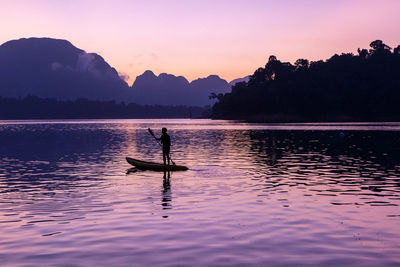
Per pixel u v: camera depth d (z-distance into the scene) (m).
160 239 7.62
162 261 6.42
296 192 12.48
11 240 7.61
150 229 8.32
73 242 7.47
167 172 17.55
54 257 6.63
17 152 28.89
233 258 6.55
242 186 13.66
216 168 18.84
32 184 14.46
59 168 19.36
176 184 14.20
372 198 11.48
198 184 14.16
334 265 6.20
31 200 11.47
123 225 8.66
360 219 9.03
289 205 10.56
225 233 8.00
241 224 8.66
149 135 57.28
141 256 6.67
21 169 18.98
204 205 10.61
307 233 7.96
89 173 17.44
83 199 11.55
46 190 13.15
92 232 8.13
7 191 13.00
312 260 6.43
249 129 76.75
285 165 19.98
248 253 6.79
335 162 21.27
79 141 42.97
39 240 7.60
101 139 46.94
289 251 6.88
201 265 6.23
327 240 7.50
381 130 66.94
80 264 6.29
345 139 42.25
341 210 9.95
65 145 36.50
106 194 12.33
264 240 7.52
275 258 6.54
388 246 7.11
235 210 9.99
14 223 8.88
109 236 7.84
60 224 8.77
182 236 7.81
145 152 28.48
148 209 10.17
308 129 74.56
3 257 6.65
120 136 54.56
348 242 7.36
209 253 6.80
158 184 14.20
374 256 6.60
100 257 6.62
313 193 12.30
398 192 12.44
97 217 9.38
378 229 8.20
